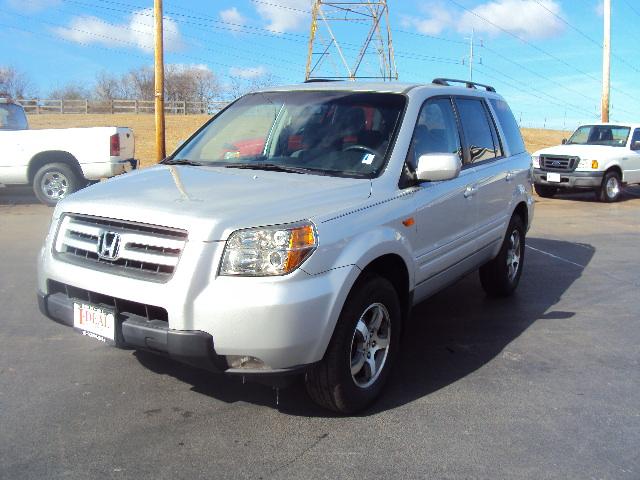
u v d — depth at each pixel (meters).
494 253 5.97
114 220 3.52
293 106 4.90
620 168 15.67
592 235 10.60
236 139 4.85
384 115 4.55
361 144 4.39
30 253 8.09
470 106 5.64
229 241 3.25
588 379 4.43
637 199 16.67
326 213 3.55
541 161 16.16
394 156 4.27
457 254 5.00
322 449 3.39
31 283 6.61
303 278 3.31
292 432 3.57
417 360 4.76
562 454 3.38
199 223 3.27
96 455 3.27
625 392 4.21
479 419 3.78
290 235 3.29
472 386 4.28
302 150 4.51
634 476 3.18
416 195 4.32
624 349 5.05
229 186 3.81
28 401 3.87
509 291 6.50
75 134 12.24
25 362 4.48
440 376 4.45
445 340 5.23
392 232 3.95
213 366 3.25
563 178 15.62
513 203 6.15
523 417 3.82
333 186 3.87
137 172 4.39
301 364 3.37
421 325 5.62
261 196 3.60
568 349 5.04
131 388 4.08
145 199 3.59
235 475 3.12
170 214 3.35
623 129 16.52
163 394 4.01
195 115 49.66
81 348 4.77
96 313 3.54
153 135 32.94
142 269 3.41
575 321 5.78
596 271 7.83
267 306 3.19
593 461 3.32
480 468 3.23
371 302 3.78
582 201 15.88
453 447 3.44
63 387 4.07
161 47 17.67
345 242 3.56
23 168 12.34
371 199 3.91
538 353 4.95
